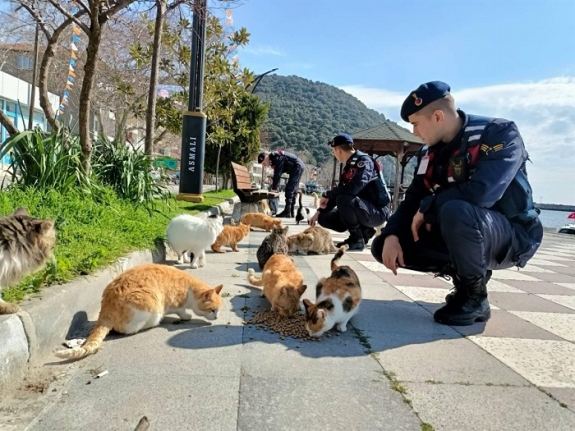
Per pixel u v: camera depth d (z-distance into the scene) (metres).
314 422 1.65
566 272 5.60
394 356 2.34
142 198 5.76
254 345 2.39
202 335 2.50
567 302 3.75
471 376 2.12
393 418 1.71
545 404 1.88
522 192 3.03
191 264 4.23
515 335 2.77
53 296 2.23
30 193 4.00
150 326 2.53
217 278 3.89
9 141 4.14
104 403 1.70
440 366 2.23
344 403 1.80
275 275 3.10
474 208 2.78
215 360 2.16
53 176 4.44
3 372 1.71
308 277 4.15
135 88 13.10
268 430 1.58
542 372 2.21
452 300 3.01
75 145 4.92
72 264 2.79
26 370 1.90
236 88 13.90
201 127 9.33
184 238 4.12
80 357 2.09
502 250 2.96
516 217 3.08
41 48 14.43
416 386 1.99
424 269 3.33
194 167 9.37
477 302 2.94
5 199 3.62
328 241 5.66
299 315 2.91
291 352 2.32
